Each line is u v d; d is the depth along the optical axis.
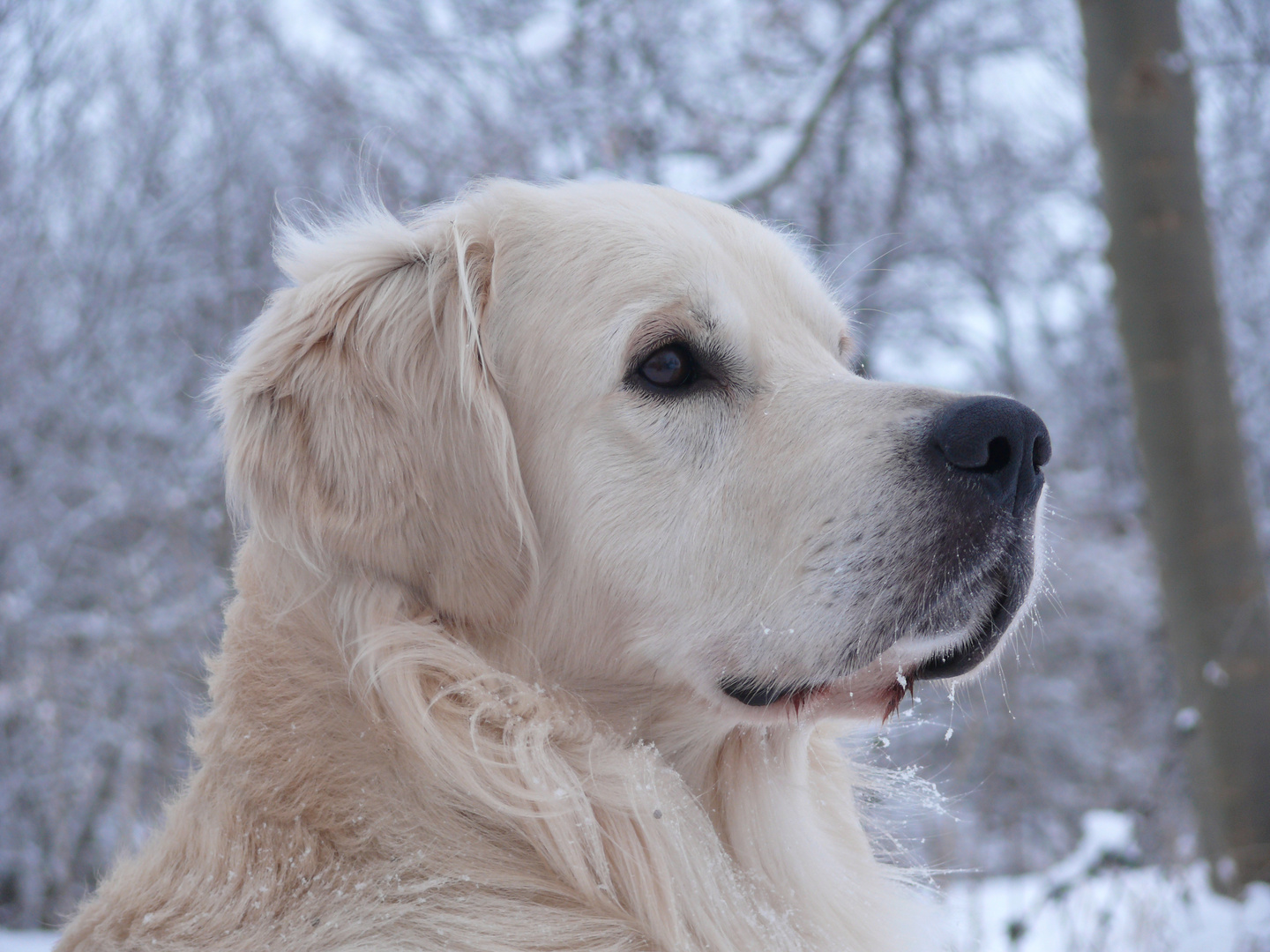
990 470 2.29
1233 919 4.87
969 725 5.56
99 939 2.06
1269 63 8.69
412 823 2.12
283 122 11.54
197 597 8.21
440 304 2.46
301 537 2.31
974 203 12.92
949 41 12.55
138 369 9.89
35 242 10.29
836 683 2.32
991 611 2.33
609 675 2.42
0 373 9.45
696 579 2.36
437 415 2.38
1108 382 14.34
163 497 8.82
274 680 2.26
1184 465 6.09
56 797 7.59
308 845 2.06
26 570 8.78
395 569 2.29
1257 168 12.98
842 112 12.30
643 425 2.40
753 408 2.45
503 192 2.71
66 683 8.10
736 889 2.37
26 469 9.38
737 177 9.20
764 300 2.64
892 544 2.26
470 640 2.36
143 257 10.19
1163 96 6.17
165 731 8.07
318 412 2.37
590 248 2.53
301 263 2.62
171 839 2.21
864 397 2.41
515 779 2.19
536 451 2.45
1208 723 5.88
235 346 2.67
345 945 1.92
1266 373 12.73
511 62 11.25
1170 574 6.17
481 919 2.02
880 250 12.59
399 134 10.75
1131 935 4.61
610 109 10.51
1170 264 6.14
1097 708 11.74
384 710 2.19
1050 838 10.19
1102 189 6.45
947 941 2.83
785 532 2.32
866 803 3.05
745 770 2.51
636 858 2.23
